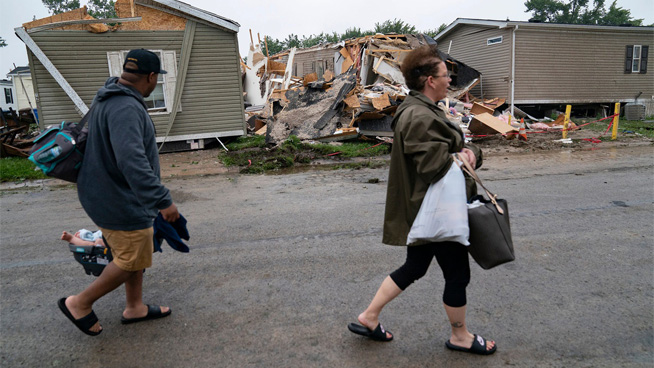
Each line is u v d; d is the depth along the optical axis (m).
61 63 10.71
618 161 9.07
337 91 12.34
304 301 3.15
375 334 2.58
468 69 17.59
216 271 3.72
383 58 16.08
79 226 5.26
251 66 19.27
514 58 17.92
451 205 2.18
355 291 3.29
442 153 2.15
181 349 2.57
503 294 3.20
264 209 5.84
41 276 3.70
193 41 11.55
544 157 9.95
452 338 2.52
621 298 3.11
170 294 3.30
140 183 2.25
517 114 18.34
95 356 2.52
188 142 12.03
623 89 20.11
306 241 4.45
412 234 2.27
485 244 2.21
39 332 2.80
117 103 2.33
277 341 2.64
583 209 5.40
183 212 5.80
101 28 10.80
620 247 4.09
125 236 2.45
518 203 5.79
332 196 6.54
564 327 2.75
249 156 10.48
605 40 19.36
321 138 11.87
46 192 7.46
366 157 10.36
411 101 2.31
